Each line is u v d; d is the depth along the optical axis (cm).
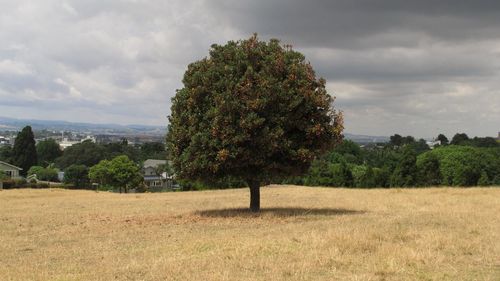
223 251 1208
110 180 7994
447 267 1032
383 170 6838
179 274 984
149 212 2481
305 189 4800
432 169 6781
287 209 2438
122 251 1311
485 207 2364
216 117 1944
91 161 13262
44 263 1177
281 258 1111
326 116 2131
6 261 1226
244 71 2067
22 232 1766
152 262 1116
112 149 14988
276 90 1995
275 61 2064
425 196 3234
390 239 1345
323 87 2145
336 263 1057
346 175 6912
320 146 2134
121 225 1908
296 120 2056
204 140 1988
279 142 2016
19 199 3678
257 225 1802
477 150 7475
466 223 1720
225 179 2178
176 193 4516
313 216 2061
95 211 2588
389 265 1027
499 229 1559
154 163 13175
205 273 986
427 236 1373
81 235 1662
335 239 1299
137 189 8400
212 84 2055
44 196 4072
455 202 2678
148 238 1539
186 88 2142
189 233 1617
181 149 2131
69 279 971
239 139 1939
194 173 2106
